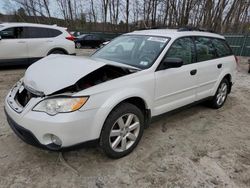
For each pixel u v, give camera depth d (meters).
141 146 3.13
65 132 2.27
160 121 3.98
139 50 3.43
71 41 8.69
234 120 4.23
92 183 2.41
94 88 2.45
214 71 4.21
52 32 8.25
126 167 2.68
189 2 17.12
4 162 2.67
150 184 2.44
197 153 3.05
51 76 2.53
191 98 3.81
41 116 2.29
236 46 15.56
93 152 2.94
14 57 7.54
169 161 2.84
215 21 18.52
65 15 32.94
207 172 2.68
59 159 2.77
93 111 2.41
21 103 2.64
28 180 2.41
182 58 3.53
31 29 7.81
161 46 3.30
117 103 2.58
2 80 6.41
